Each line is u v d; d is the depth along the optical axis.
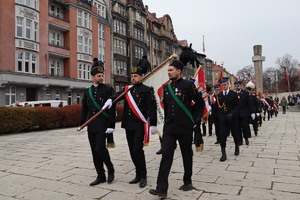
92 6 34.41
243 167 5.73
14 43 24.03
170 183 4.70
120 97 4.71
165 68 6.11
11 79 23.27
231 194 4.09
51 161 6.68
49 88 28.22
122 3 40.56
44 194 4.25
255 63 23.59
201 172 5.36
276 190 4.25
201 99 4.41
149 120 4.68
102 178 4.77
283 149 7.81
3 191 4.43
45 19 27.50
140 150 4.57
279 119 20.92
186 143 4.22
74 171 5.64
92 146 4.75
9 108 13.86
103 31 36.25
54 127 17.34
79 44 32.19
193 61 5.13
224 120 6.64
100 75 4.88
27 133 14.41
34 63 26.20
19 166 6.20
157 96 6.26
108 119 4.69
